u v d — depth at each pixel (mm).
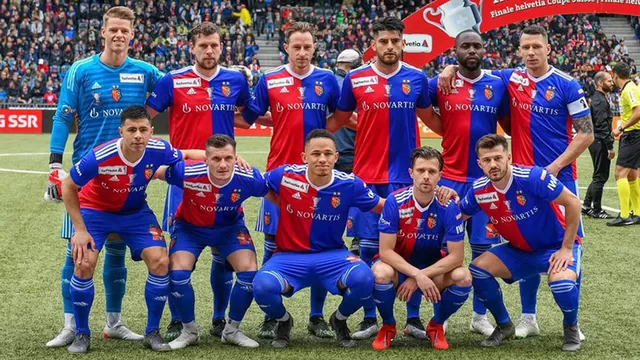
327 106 5875
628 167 9586
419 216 5145
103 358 4836
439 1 14508
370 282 4996
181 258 5121
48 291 6488
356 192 5195
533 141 5598
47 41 26219
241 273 5117
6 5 27188
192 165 5098
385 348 5094
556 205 5270
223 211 5172
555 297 5004
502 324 5230
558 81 5523
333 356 4898
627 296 6426
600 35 28406
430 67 26094
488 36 27703
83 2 27688
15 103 24266
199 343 5211
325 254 5195
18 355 4895
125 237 5137
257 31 28734
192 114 5660
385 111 5660
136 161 4953
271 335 5414
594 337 5332
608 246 8422
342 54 7934
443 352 5016
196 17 27531
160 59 26281
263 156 16984
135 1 27250
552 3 14375
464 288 5039
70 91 5367
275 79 5773
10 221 9484
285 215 5219
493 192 5105
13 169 14414
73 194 4949
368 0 29109
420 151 5008
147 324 5449
